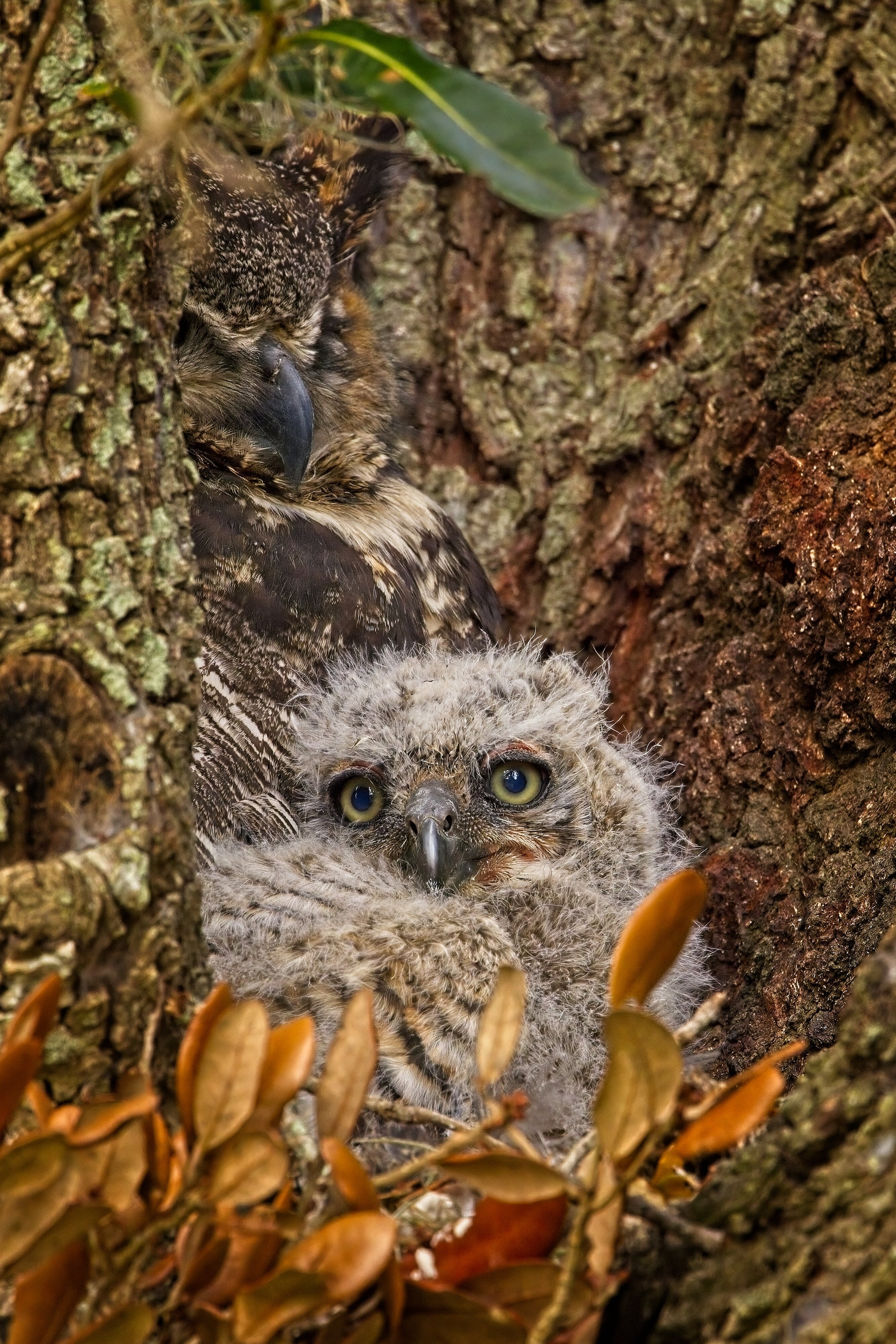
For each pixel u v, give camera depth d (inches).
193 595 182.9
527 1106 148.9
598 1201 137.3
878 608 255.0
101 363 178.2
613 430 333.1
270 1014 223.9
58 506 172.6
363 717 283.3
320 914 242.8
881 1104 138.7
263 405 314.8
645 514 326.3
